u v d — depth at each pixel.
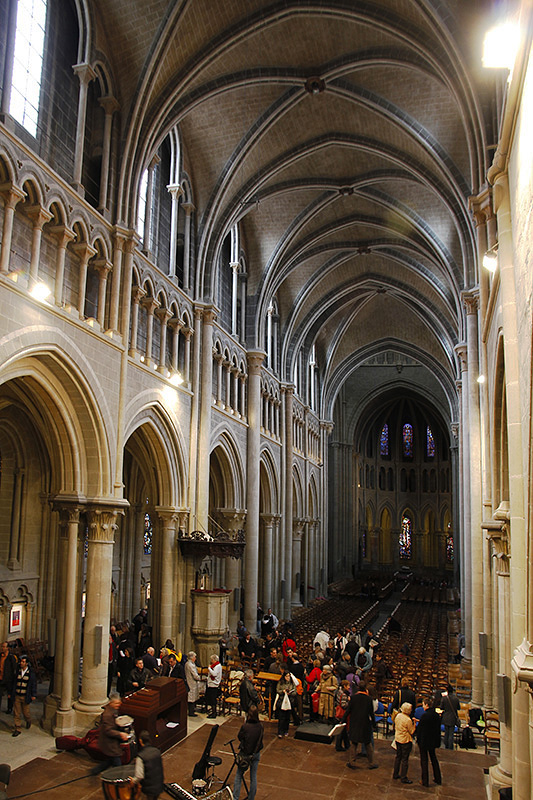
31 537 20.64
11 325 12.84
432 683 18.91
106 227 17.28
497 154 9.62
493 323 13.99
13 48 13.63
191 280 23.75
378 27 18.25
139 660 15.28
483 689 19.89
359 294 40.31
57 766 12.25
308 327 38.47
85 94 16.55
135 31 17.52
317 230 31.22
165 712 13.95
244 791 11.30
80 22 16.75
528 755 9.98
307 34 19.97
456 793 11.65
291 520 35.78
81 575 16.14
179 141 22.66
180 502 21.59
